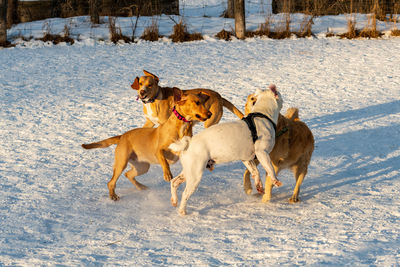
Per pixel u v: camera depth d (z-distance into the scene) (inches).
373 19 892.6
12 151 383.2
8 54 783.1
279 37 892.6
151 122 375.6
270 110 271.7
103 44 855.7
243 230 237.5
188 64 714.8
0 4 818.8
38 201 283.3
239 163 366.9
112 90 587.5
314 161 358.6
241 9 877.8
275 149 278.7
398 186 297.0
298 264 190.5
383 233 220.2
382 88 574.2
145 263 200.2
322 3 1008.2
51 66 708.0
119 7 1019.3
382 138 403.9
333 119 464.1
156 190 312.2
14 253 214.4
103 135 424.8
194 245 219.8
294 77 634.2
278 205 277.6
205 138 253.9
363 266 184.4
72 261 204.5
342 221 241.6
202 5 1322.6
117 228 246.7
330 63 705.6
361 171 332.5
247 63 716.0
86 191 303.9
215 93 361.7
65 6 1007.6
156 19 935.0
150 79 345.4
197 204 282.8
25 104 528.4
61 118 478.3
